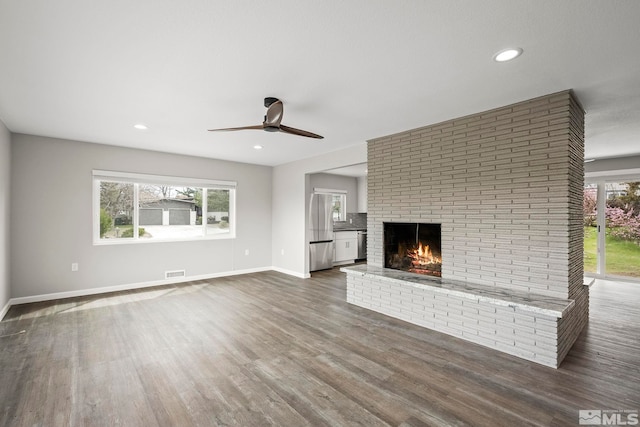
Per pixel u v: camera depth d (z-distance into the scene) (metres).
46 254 4.34
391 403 2.02
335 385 2.23
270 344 2.94
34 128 3.89
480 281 3.21
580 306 3.19
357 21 1.72
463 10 1.61
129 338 3.06
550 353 2.49
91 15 1.67
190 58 2.15
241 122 3.61
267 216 6.82
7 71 2.33
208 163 5.88
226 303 4.29
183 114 3.32
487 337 2.89
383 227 4.25
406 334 3.19
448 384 2.24
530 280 2.85
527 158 2.87
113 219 4.98
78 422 1.83
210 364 2.54
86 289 4.65
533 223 2.83
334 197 8.38
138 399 2.06
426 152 3.71
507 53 2.05
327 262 7.08
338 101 2.94
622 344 2.91
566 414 1.90
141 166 5.10
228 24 1.76
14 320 3.54
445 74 2.38
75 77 2.44
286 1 1.55
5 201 3.77
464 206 3.34
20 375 2.35
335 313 3.86
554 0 1.52
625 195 5.75
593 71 2.30
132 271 5.07
